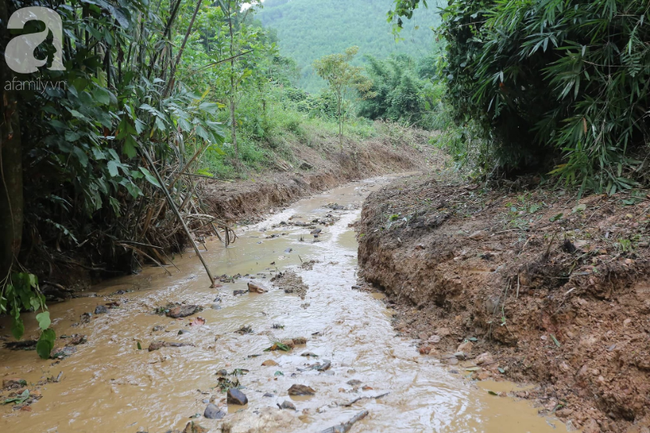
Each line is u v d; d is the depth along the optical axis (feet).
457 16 19.36
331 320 14.03
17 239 12.45
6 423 9.17
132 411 9.47
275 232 28.78
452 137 25.54
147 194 20.53
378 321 13.71
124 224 19.99
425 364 10.83
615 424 7.70
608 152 13.75
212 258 23.02
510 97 16.89
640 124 14.10
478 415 8.68
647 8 12.64
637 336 8.35
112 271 20.07
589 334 9.09
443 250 14.16
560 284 10.36
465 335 11.59
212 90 38.17
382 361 11.19
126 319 15.02
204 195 30.66
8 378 11.09
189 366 11.43
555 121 16.14
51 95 13.05
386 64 94.73
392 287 15.66
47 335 11.72
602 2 12.93
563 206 14.03
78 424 9.07
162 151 20.02
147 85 17.11
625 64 13.21
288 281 18.24
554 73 15.53
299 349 12.15
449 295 12.77
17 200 12.30
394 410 9.04
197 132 16.57
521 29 15.55
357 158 63.62
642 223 10.78
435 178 28.19
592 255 10.31
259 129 48.62
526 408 8.70
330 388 9.98
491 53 17.03
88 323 14.75
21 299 12.12
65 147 13.35
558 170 14.19
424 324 12.83
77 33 16.28
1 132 11.56
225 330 13.67
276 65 76.23
